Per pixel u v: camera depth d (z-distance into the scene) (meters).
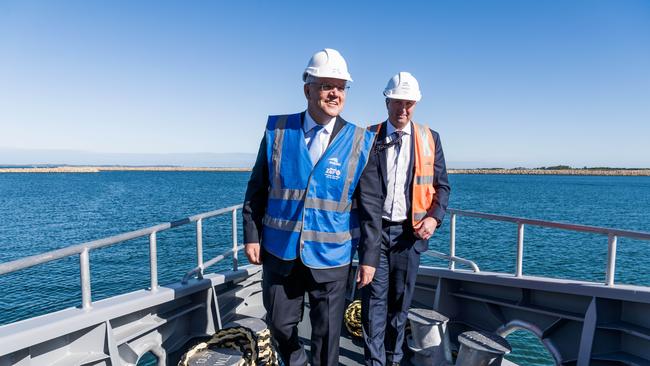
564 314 2.91
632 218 33.53
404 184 2.70
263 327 2.95
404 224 2.72
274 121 2.17
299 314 2.19
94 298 12.70
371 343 2.70
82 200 47.72
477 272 3.38
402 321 2.88
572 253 18.91
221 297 3.60
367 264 2.10
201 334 3.22
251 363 2.42
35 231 25.48
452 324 3.63
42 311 11.55
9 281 14.15
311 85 1.95
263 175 2.19
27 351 2.11
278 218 2.06
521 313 3.21
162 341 2.93
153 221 29.69
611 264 2.66
